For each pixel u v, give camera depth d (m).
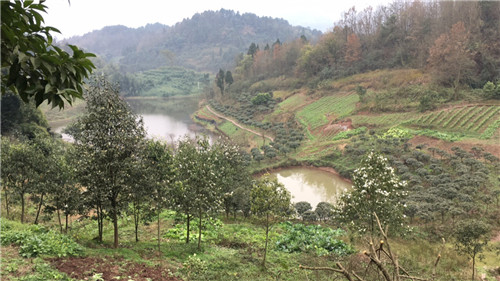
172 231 19.75
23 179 18.09
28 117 50.62
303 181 47.50
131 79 165.25
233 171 24.75
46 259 10.03
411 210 28.03
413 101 61.62
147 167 14.16
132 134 13.55
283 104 88.44
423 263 17.48
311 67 100.25
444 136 47.91
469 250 17.33
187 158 15.41
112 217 14.05
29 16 3.05
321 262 15.67
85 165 12.88
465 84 61.41
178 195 14.75
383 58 90.62
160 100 159.38
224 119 92.62
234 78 130.38
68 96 3.23
